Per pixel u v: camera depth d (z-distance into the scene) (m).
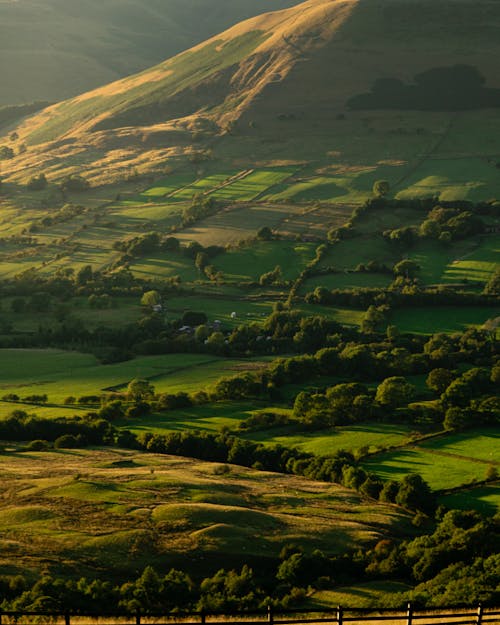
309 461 131.25
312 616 61.22
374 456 135.50
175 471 123.94
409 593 79.44
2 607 73.69
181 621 54.19
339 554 96.31
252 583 85.38
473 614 40.84
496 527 100.56
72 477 115.75
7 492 108.62
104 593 78.44
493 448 136.38
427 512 112.75
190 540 95.88
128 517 100.75
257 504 110.88
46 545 91.56
